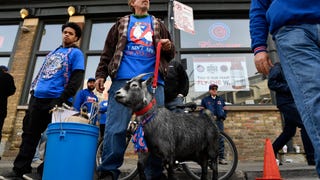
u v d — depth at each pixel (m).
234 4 7.84
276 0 1.71
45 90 3.33
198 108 4.17
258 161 6.12
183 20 5.71
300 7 1.58
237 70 7.31
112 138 2.64
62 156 2.42
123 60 2.82
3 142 6.57
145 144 2.50
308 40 1.54
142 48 2.85
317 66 1.47
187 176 3.90
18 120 6.86
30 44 7.74
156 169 2.87
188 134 2.96
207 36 7.73
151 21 3.01
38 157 5.04
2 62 7.87
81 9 8.00
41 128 3.40
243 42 7.69
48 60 3.56
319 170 1.41
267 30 1.86
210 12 7.86
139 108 2.56
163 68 2.86
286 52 1.57
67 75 3.43
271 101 6.92
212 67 7.34
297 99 1.50
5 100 4.95
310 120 1.43
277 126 6.48
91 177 2.55
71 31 3.64
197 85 7.14
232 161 3.97
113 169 2.62
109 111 2.78
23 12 8.02
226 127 6.49
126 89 2.55
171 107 4.02
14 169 3.22
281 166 4.89
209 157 3.25
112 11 7.93
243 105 6.77
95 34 7.98
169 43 2.78
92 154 2.57
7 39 8.19
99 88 2.96
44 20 8.21
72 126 2.48
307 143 4.68
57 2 8.19
